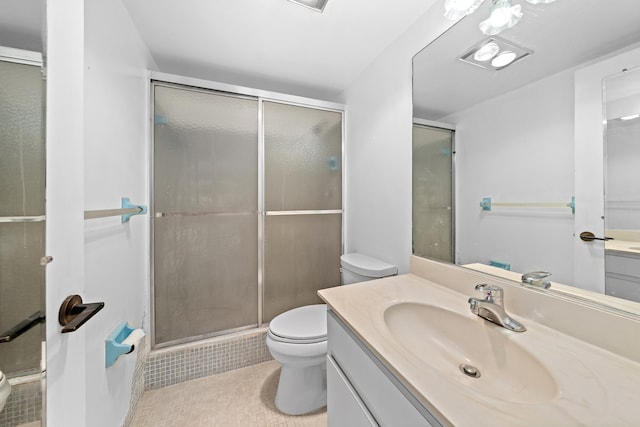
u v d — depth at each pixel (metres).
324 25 1.31
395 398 0.57
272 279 1.83
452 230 1.08
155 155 1.52
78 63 0.53
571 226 0.70
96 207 0.90
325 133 1.99
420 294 0.97
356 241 1.87
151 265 1.50
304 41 1.45
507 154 0.87
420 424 0.49
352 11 1.21
